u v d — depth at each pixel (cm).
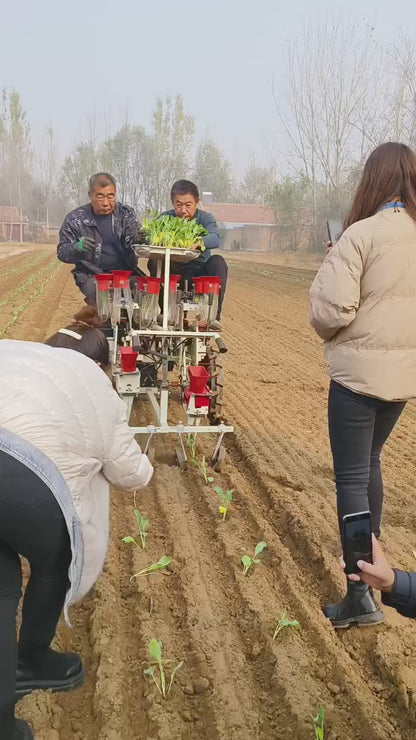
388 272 307
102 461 252
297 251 4784
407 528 461
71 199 9144
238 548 419
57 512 229
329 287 311
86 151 8744
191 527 451
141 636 327
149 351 539
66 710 282
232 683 297
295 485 522
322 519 455
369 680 308
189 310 530
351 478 335
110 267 644
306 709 279
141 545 424
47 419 229
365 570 212
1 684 225
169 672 303
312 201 4697
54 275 2445
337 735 267
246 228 6369
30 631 269
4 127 8800
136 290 543
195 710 284
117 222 637
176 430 530
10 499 221
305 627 343
